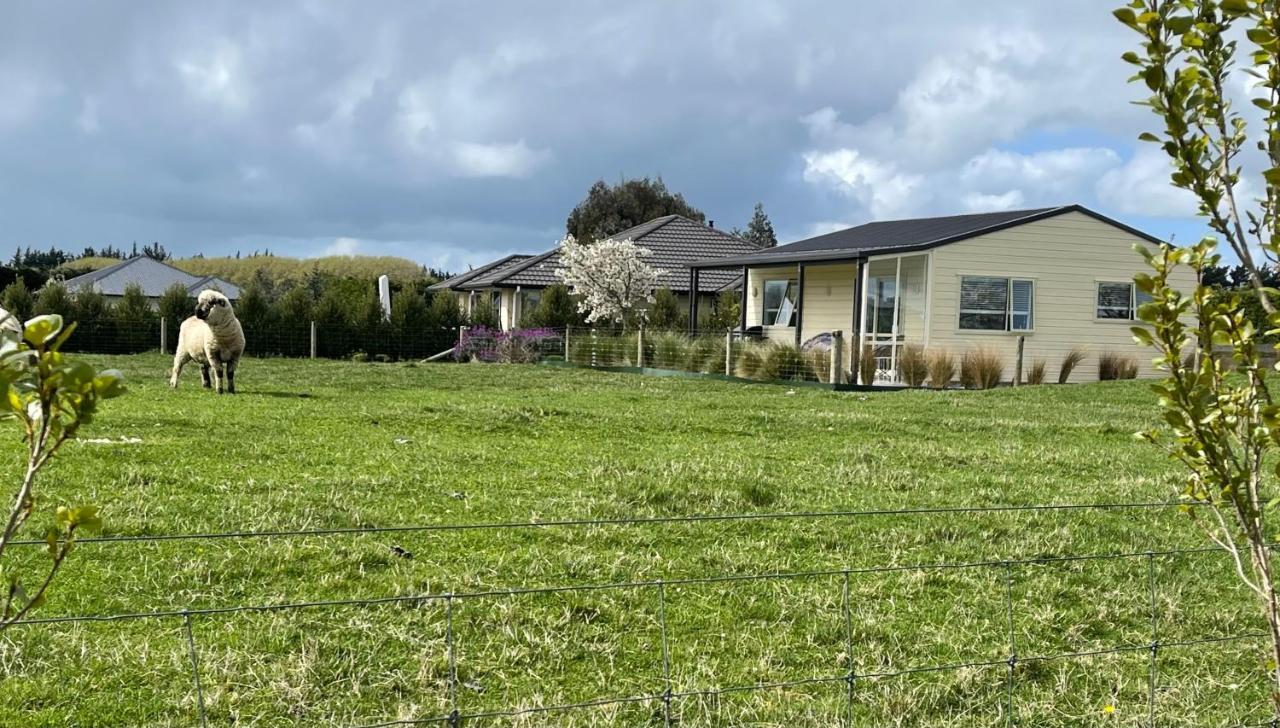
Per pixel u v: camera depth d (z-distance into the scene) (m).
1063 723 4.59
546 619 5.20
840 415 13.91
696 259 39.34
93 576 5.42
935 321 22.64
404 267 77.75
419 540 6.43
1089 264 24.02
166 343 30.27
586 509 7.41
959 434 12.79
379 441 10.27
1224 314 2.84
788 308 27.75
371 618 5.08
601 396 16.86
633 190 71.56
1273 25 2.66
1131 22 2.77
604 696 4.52
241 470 8.27
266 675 4.45
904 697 4.60
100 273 51.53
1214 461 2.91
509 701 4.43
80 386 1.94
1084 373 24.09
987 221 25.03
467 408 13.09
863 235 27.52
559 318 33.94
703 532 6.96
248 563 5.71
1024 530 7.38
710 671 4.79
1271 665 5.11
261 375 19.98
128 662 4.48
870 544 6.86
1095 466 10.44
